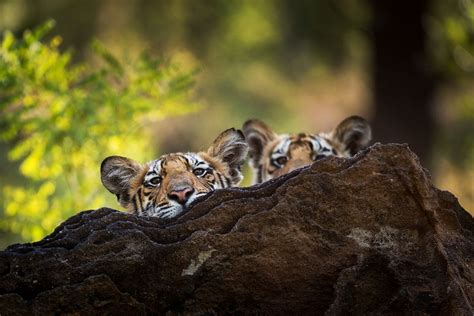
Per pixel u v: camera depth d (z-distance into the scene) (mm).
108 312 8133
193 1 30344
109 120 15125
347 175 8531
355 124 14992
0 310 7938
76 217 8875
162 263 8320
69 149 15125
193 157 11469
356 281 8367
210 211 8562
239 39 32156
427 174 8719
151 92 15719
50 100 15273
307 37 30859
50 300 8023
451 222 8648
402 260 8367
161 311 8328
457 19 26906
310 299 8492
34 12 27016
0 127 15242
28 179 19172
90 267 8195
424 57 27016
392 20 26875
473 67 26812
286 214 8453
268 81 32844
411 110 26922
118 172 11516
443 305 8219
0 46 16078
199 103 16578
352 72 31922
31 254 8180
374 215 8508
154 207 10805
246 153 12109
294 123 32875
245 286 8414
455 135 27172
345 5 29344
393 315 8289
